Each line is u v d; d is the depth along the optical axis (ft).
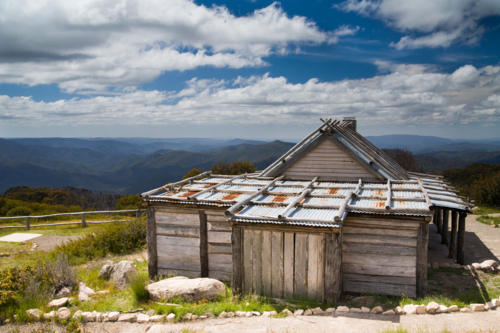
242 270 25.79
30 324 21.89
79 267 36.70
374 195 30.66
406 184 35.73
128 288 28.27
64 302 24.86
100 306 24.73
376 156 40.83
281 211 26.89
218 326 20.95
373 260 27.25
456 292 26.96
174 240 32.60
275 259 24.91
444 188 41.22
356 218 27.58
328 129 40.06
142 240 46.55
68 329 19.63
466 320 20.80
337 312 22.44
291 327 20.43
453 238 36.50
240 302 24.81
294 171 41.45
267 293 25.29
